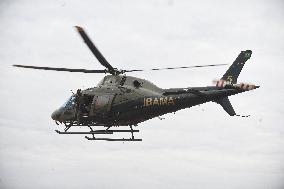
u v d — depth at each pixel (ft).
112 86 245.65
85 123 249.96
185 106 242.17
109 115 241.76
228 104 241.35
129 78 246.06
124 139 247.70
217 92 238.07
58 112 256.73
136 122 246.68
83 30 200.85
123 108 240.12
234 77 245.24
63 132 255.09
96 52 225.15
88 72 249.96
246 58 244.83
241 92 236.84
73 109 250.57
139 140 245.24
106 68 249.96
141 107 240.32
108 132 249.14
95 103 242.99
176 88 242.99
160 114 244.42
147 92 242.37
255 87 233.55
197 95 239.30
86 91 249.96
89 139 251.60
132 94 240.32
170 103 240.94
